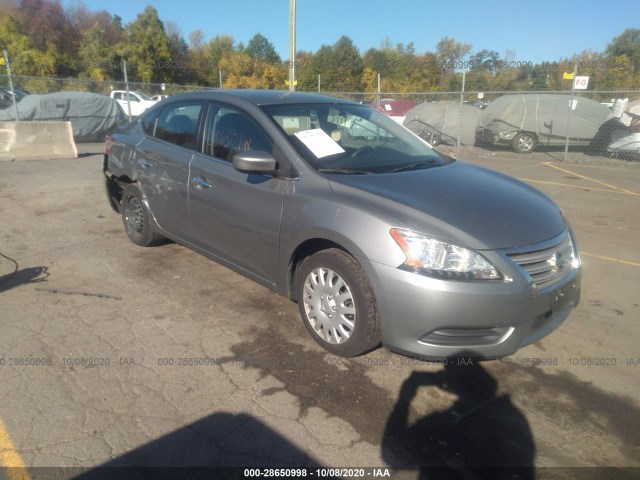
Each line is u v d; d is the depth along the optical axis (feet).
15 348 10.29
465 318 8.40
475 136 51.78
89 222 19.38
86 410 8.42
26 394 8.80
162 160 14.14
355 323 9.48
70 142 35.99
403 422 8.32
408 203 9.28
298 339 10.84
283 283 11.00
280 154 10.91
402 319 8.73
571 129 46.06
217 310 12.15
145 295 12.91
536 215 9.80
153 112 15.61
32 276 14.01
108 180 17.44
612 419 8.54
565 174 35.14
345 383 9.34
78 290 13.15
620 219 21.99
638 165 40.01
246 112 12.06
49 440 7.70
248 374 9.56
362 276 9.25
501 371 9.87
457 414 8.57
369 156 11.76
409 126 54.24
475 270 8.39
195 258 15.58
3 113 43.04
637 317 12.30
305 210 10.05
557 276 9.37
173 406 8.57
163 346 10.48
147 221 15.52
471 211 9.30
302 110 12.38
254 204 11.19
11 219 19.62
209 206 12.47
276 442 7.79
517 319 8.61
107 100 48.32
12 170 30.14
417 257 8.55
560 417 8.56
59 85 94.07
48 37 141.49
